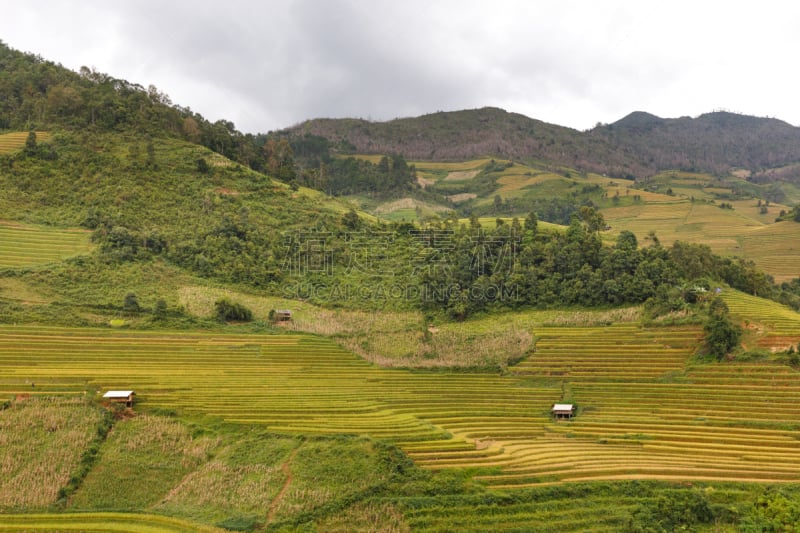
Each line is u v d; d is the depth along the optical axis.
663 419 97.88
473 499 74.62
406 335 134.12
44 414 91.75
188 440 89.06
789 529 68.69
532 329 132.50
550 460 84.12
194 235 163.25
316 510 73.06
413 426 92.75
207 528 70.88
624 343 122.44
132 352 119.44
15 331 121.62
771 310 130.38
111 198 169.75
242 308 138.50
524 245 160.88
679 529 71.25
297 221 180.88
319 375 116.56
